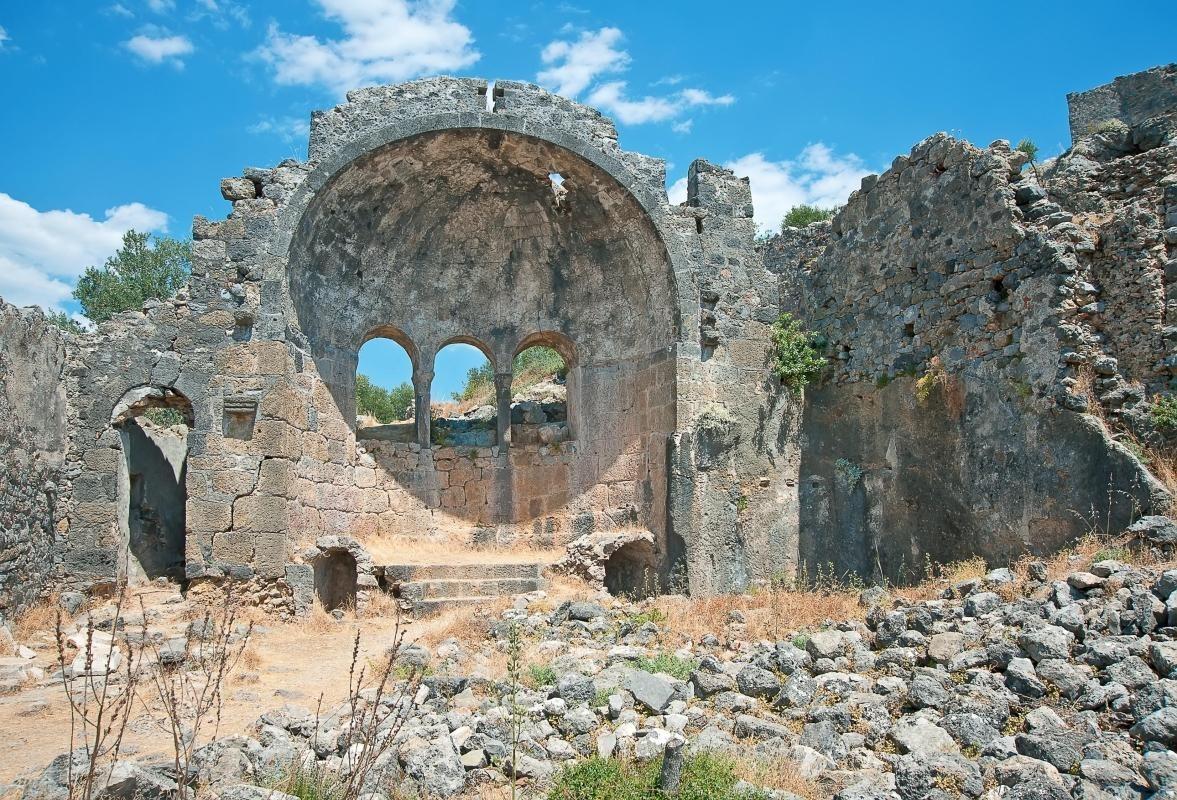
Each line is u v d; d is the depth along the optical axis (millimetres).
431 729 7805
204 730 8492
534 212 18703
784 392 17750
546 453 19234
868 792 6520
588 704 8758
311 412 16578
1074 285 12422
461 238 18828
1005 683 8172
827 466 16953
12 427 13328
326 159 16234
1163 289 11797
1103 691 7543
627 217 17922
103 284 29469
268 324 15766
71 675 10438
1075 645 8352
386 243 18125
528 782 7051
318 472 16609
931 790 6535
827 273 17906
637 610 14273
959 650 8812
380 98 16781
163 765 6609
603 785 6586
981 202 13945
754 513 17125
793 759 7266
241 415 15633
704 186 18188
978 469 13562
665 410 17391
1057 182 13617
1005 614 9312
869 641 9961
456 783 6898
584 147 17391
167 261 30562
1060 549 11930
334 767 6969
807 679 8812
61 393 15305
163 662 10625
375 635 14055
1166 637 8109
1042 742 6988
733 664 9844
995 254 13633
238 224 16016
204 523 15273
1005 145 13969
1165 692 7184
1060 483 12031
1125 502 11039
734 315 17875
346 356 17797
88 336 15875
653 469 17547
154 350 15766
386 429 19312
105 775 6074
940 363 14555
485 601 15531
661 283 17844
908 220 15727
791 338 17688
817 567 16750
